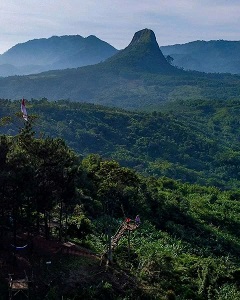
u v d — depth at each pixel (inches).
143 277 1022.4
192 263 1219.9
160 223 1624.0
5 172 844.0
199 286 1079.6
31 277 879.1
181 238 1525.6
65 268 946.1
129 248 1115.3
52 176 965.2
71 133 5703.7
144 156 5762.8
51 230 1140.5
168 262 1169.4
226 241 1656.0
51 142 989.2
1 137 908.0
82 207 1337.4
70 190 1014.4
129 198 1568.7
